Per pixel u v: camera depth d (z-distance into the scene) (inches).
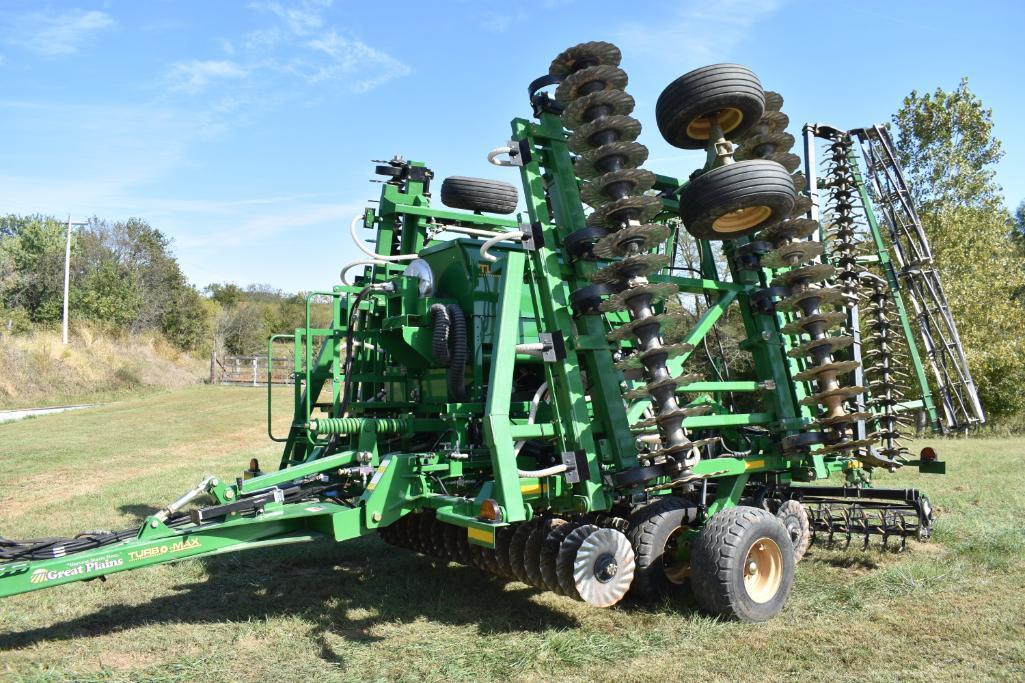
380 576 250.2
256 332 2110.0
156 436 724.0
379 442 253.0
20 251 2129.7
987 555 256.2
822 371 212.4
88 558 166.9
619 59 204.2
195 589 235.8
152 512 368.5
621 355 218.5
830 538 280.2
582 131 198.2
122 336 1583.4
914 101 847.1
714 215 192.1
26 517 355.9
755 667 163.3
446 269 260.4
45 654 178.1
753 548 198.5
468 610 210.2
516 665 165.9
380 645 181.3
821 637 181.0
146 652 179.9
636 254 188.4
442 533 247.6
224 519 188.2
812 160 265.1
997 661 164.9
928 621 191.2
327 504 208.8
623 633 186.2
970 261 794.8
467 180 313.9
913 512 305.7
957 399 269.3
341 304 302.0
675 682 156.8
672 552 214.4
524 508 180.1
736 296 242.7
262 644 184.7
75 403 1140.5
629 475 186.1
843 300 231.0
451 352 241.0
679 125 209.3
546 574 192.4
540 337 192.5
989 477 444.5
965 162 829.2
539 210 201.2
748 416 226.8
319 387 298.2
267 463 556.1
